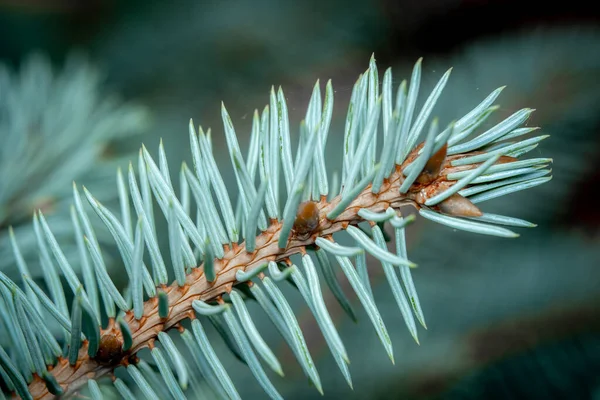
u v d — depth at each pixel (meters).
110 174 0.30
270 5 0.46
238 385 0.31
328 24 0.45
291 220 0.21
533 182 0.21
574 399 0.31
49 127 0.31
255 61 0.44
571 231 0.37
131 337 0.21
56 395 0.22
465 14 0.43
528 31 0.40
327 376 0.32
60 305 0.22
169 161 0.38
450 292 0.35
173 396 0.22
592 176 0.37
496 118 0.35
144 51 0.45
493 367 0.32
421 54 0.43
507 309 0.34
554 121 0.35
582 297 0.34
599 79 0.36
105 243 0.32
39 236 0.23
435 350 0.33
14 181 0.29
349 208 0.22
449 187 0.21
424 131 0.34
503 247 0.37
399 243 0.21
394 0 0.44
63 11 0.47
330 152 0.38
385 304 0.35
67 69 0.35
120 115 0.31
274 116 0.22
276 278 0.21
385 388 0.31
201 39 0.45
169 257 0.32
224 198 0.22
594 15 0.40
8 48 0.45
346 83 0.43
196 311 0.22
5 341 0.24
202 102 0.43
